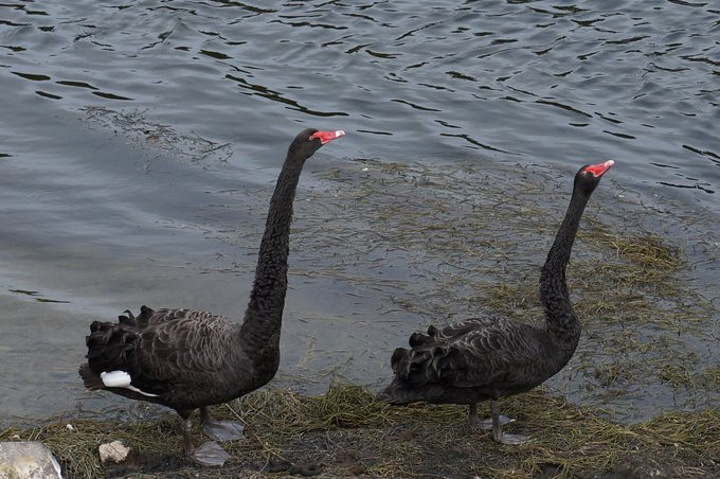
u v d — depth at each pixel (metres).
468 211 13.87
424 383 8.38
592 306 11.59
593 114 16.94
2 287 12.04
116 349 8.34
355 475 8.30
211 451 8.69
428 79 18.05
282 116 16.77
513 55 18.84
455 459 8.60
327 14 20.58
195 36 19.64
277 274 8.33
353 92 17.61
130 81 17.89
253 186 14.74
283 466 8.45
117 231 13.57
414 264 12.57
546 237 13.20
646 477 8.17
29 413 9.60
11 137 15.98
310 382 10.19
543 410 9.58
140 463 8.63
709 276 12.38
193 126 16.42
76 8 20.80
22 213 13.95
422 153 15.70
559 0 21.05
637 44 19.09
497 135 16.31
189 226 13.73
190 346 8.26
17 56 18.69
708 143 16.06
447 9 20.70
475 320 8.84
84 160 15.38
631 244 13.02
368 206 13.99
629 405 9.84
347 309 11.65
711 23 19.84
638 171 15.26
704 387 10.16
